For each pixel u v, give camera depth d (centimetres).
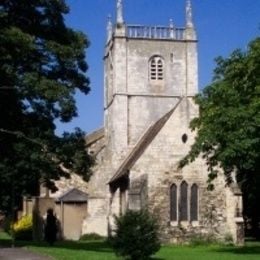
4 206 6219
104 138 6788
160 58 6275
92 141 7000
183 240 4959
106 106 6694
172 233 4947
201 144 4094
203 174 5056
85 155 4088
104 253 3412
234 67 4222
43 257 3006
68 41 4047
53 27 4009
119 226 3078
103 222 5966
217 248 4534
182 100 5109
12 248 3678
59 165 4056
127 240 3020
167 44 6306
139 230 3042
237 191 5056
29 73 3700
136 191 4900
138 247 3017
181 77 6294
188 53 6319
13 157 3875
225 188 5069
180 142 5053
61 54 3912
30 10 3891
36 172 3928
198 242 4962
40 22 3969
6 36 3525
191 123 4459
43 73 3922
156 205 4953
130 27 6266
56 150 3909
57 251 3400
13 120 3800
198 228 5003
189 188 5031
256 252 4022
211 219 5031
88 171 4116
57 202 6425
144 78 6228
